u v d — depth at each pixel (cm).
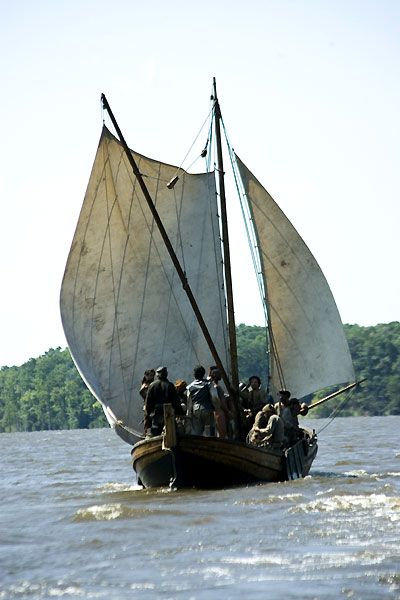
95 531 6109
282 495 7388
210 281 9975
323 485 8075
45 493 8938
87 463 14475
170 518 6475
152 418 8275
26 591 4700
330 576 4716
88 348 9788
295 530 5797
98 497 8150
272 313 10256
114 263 9812
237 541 5572
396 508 6456
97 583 4794
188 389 8281
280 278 10219
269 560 5075
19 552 5562
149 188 9881
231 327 9362
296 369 10238
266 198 10150
